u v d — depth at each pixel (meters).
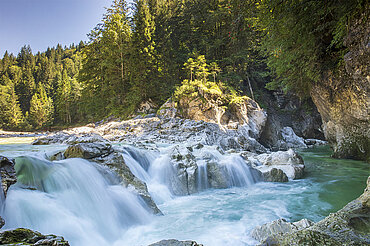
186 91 27.69
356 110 12.18
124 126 23.58
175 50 36.44
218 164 10.92
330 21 9.10
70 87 58.72
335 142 17.05
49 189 5.93
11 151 11.11
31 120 65.88
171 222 6.55
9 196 4.77
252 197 9.03
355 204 4.36
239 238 5.32
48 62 107.00
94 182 6.92
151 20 34.81
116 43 32.91
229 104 28.14
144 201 7.16
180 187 9.59
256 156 14.95
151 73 32.84
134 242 5.36
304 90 17.52
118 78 32.78
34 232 3.20
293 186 10.57
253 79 37.69
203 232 5.78
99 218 5.83
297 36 9.71
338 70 12.30
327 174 12.77
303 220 4.84
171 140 19.45
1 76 103.38
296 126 36.41
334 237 3.13
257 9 8.56
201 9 34.97
